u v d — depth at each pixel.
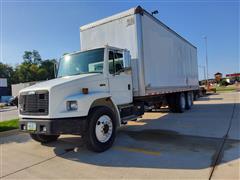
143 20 7.39
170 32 10.02
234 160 4.47
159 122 9.33
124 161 4.74
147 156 4.97
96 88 5.80
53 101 4.96
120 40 7.46
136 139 6.54
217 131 7.07
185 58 12.54
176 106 11.98
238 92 28.73
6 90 59.16
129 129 8.09
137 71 7.17
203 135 6.63
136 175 4.00
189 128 7.74
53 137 6.59
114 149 5.62
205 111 12.17
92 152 5.47
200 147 5.43
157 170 4.17
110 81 6.22
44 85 5.26
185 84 12.46
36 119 5.18
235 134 6.59
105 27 7.80
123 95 6.68
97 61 6.23
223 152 4.98
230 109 12.31
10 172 4.45
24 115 5.38
